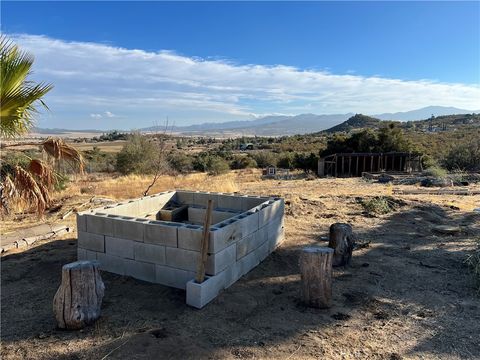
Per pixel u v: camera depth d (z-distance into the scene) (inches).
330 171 1032.8
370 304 166.6
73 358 125.6
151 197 277.6
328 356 126.3
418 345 133.0
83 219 212.7
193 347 131.4
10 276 207.6
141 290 183.2
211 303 167.5
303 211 361.7
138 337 137.9
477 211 353.4
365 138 1163.3
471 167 856.3
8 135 161.3
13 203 169.8
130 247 197.6
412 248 247.3
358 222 318.7
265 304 167.8
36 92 155.6
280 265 218.8
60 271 213.5
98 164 1109.7
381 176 744.3
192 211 287.9
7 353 129.8
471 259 207.2
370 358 125.2
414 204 379.2
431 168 764.0
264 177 931.3
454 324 148.0
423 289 182.5
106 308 163.8
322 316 155.7
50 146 179.2
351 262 221.3
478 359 124.1
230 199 281.6
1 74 140.2
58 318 144.6
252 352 128.6
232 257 189.5
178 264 183.9
